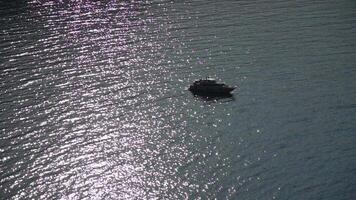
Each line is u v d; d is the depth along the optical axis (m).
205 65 166.25
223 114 142.75
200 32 187.00
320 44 179.38
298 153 127.00
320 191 114.94
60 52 169.88
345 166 122.50
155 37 183.00
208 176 119.38
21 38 177.62
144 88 153.62
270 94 151.38
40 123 135.12
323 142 130.75
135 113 142.00
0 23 188.00
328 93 151.38
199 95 151.00
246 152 127.31
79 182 116.62
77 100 145.75
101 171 120.44
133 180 118.06
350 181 117.81
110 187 115.88
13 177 116.62
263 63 167.38
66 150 126.25
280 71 163.00
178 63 167.25
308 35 185.75
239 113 143.12
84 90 150.75
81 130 133.75
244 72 162.62
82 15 198.00
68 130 133.50
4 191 112.50
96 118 138.88
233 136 133.38
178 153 127.12
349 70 163.38
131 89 152.75
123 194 114.00
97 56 169.12
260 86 155.12
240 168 121.94
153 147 129.00
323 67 165.00
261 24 193.88
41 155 123.94
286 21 197.12
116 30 187.25
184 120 140.00
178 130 135.75
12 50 169.50
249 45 178.12
